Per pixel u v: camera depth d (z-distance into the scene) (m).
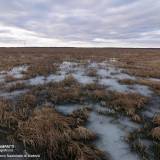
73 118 7.94
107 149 5.82
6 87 12.48
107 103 9.81
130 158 5.42
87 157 5.23
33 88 12.25
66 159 5.25
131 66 24.97
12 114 7.86
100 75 18.34
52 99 10.23
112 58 40.09
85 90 12.28
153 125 7.55
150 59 37.84
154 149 5.84
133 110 8.79
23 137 6.05
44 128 6.48
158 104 10.20
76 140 6.26
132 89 13.16
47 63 26.98
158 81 15.75
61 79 15.93
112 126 7.42
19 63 26.36
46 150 5.57
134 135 6.68
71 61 32.28
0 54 45.38
